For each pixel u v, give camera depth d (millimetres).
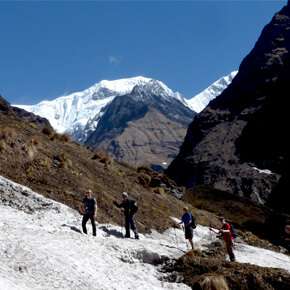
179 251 24516
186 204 43656
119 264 19328
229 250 24406
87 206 22609
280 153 128250
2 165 27266
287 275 20625
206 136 161625
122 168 45250
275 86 161250
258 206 64250
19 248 15805
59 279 14867
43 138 36750
